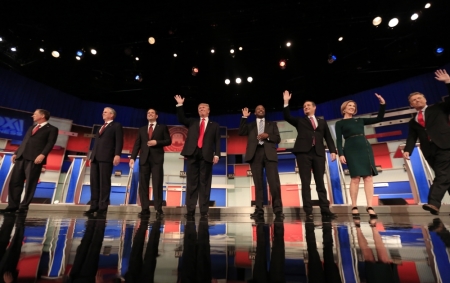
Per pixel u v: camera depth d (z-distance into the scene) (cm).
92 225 133
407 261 54
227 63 731
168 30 612
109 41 642
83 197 504
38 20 566
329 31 603
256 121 334
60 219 181
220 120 806
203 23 601
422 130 262
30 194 282
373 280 41
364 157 272
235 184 643
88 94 791
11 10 539
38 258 56
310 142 296
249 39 645
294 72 739
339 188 358
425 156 258
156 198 296
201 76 777
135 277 43
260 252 67
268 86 791
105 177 298
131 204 373
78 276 43
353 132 285
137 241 82
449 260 54
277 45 662
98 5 547
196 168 305
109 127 315
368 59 642
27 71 669
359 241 83
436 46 566
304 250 69
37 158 282
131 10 565
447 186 229
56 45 619
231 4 559
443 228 121
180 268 50
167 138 325
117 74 744
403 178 478
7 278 41
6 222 139
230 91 816
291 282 41
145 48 672
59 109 725
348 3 533
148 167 309
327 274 45
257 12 568
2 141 577
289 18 581
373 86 712
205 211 291
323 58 682
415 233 101
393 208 294
